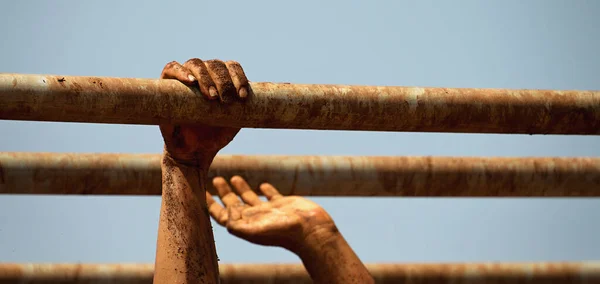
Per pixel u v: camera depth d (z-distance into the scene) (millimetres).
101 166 17297
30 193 17109
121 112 12641
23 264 18812
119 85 12641
